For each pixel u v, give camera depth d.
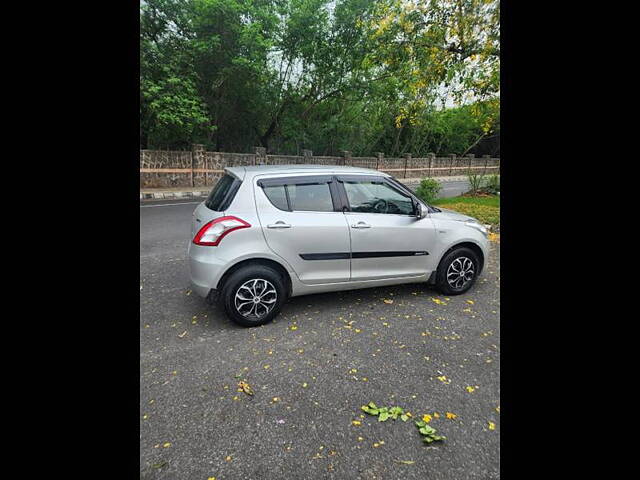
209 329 3.30
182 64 14.49
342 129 23.48
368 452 1.92
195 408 2.26
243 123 19.69
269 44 15.35
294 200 3.46
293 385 2.50
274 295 3.38
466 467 1.83
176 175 14.48
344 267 3.62
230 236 3.19
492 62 9.95
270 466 1.83
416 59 10.85
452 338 3.18
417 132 26.81
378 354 2.90
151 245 6.17
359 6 17.62
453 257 4.07
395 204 3.85
